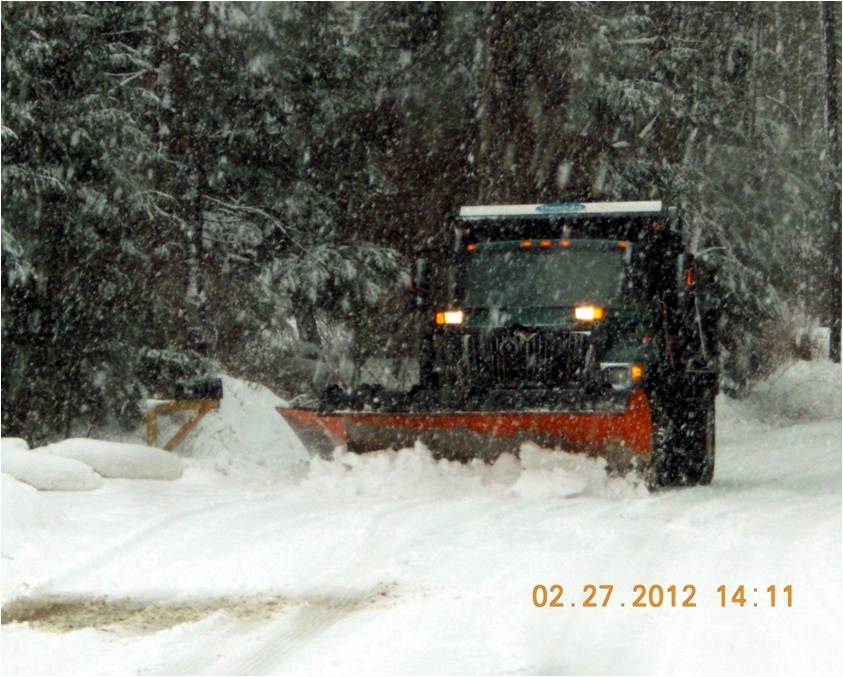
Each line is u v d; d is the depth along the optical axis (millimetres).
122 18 28922
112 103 24281
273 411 24516
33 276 20219
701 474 18750
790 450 26734
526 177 34062
